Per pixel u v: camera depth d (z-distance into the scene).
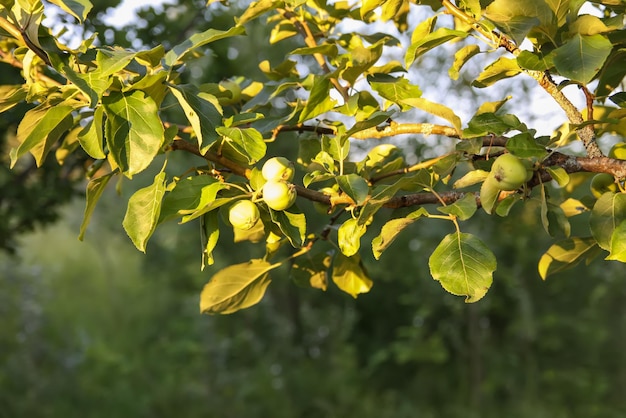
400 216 1.00
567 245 1.06
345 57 1.02
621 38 0.92
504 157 0.88
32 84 0.93
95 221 7.32
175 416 4.47
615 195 0.91
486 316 5.06
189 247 6.12
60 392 4.58
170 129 0.88
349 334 5.37
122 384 4.75
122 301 6.85
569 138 1.02
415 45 0.91
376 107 1.04
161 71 0.86
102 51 0.85
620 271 4.94
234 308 1.08
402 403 4.77
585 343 4.89
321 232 1.08
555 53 0.88
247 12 0.97
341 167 0.94
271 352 5.30
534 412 4.41
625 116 0.97
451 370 4.94
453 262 0.90
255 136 0.89
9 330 5.26
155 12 2.22
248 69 4.22
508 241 4.47
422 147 3.65
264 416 4.51
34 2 0.86
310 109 1.00
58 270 7.82
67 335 5.75
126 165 0.84
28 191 2.25
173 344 5.45
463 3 0.93
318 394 4.74
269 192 0.88
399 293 5.20
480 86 0.97
